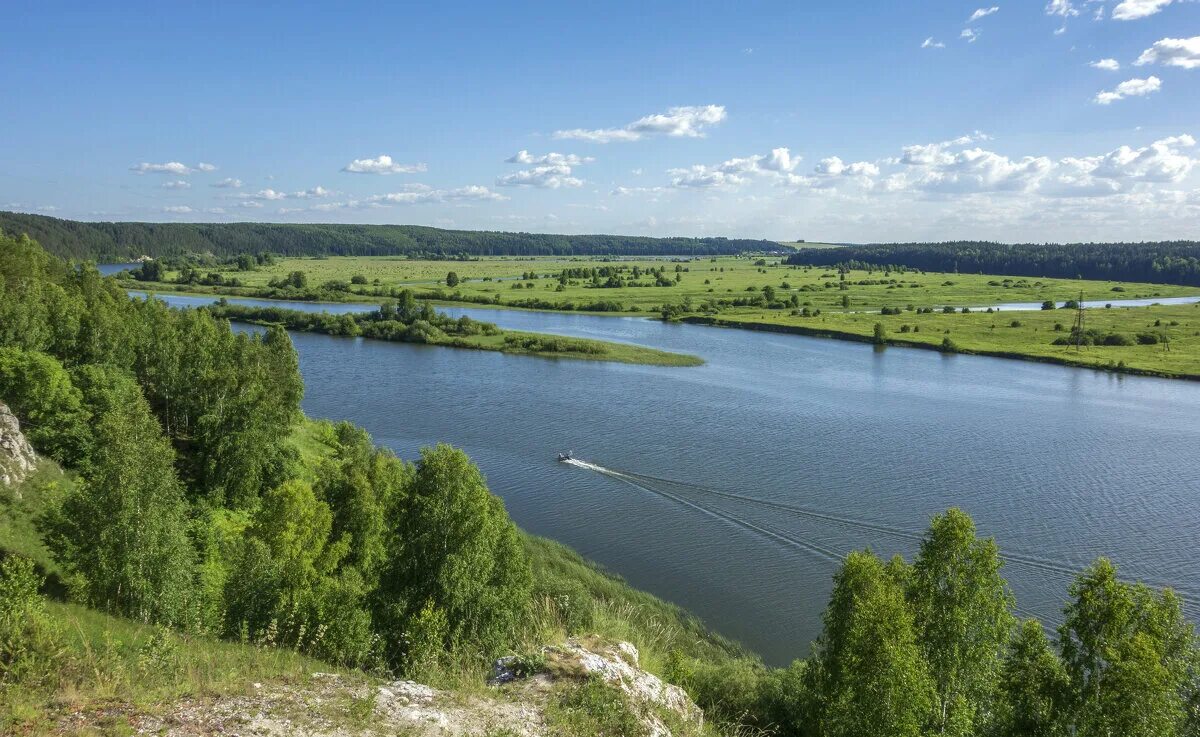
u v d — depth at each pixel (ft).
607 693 50.98
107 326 218.18
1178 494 217.56
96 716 38.60
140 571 104.01
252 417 181.47
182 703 41.65
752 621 146.41
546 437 269.23
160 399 227.81
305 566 102.01
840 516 199.41
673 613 146.61
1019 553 177.78
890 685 70.69
